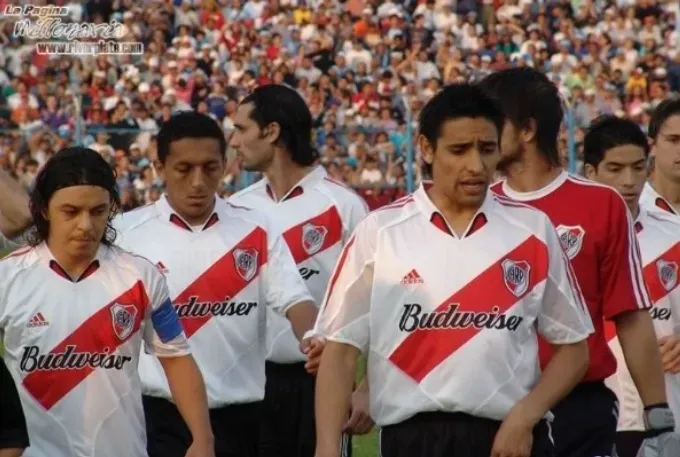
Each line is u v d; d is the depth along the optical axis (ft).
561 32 132.98
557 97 26.30
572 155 95.86
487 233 22.45
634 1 137.18
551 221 24.82
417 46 126.52
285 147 36.65
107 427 24.16
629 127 30.71
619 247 25.90
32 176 96.73
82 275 24.20
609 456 26.53
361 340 22.67
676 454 25.62
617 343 30.60
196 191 29.91
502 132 24.32
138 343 24.52
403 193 97.50
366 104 114.73
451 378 22.11
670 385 30.22
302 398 35.24
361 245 22.59
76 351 24.03
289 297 30.48
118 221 30.73
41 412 24.00
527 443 21.76
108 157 97.50
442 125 21.90
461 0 133.80
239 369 30.68
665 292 30.83
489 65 126.82
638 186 30.68
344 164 97.71
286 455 35.65
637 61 129.49
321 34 126.62
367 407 26.09
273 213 36.70
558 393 22.29
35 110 111.24
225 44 124.47
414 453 22.36
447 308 22.21
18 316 23.95
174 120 29.99
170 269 30.30
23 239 25.64
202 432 24.79
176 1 128.36
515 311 22.25
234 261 30.50
